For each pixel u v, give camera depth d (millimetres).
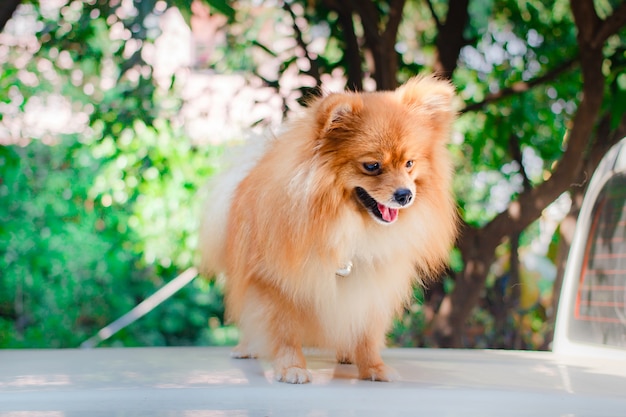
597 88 6801
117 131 6703
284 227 3148
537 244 10445
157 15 5492
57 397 1925
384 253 3350
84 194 8672
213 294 9125
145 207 7895
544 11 8188
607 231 3473
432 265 3572
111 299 8711
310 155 3230
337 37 7484
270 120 7148
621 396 1971
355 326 3270
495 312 8906
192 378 2330
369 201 3336
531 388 2109
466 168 8852
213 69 8297
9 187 8547
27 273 8602
